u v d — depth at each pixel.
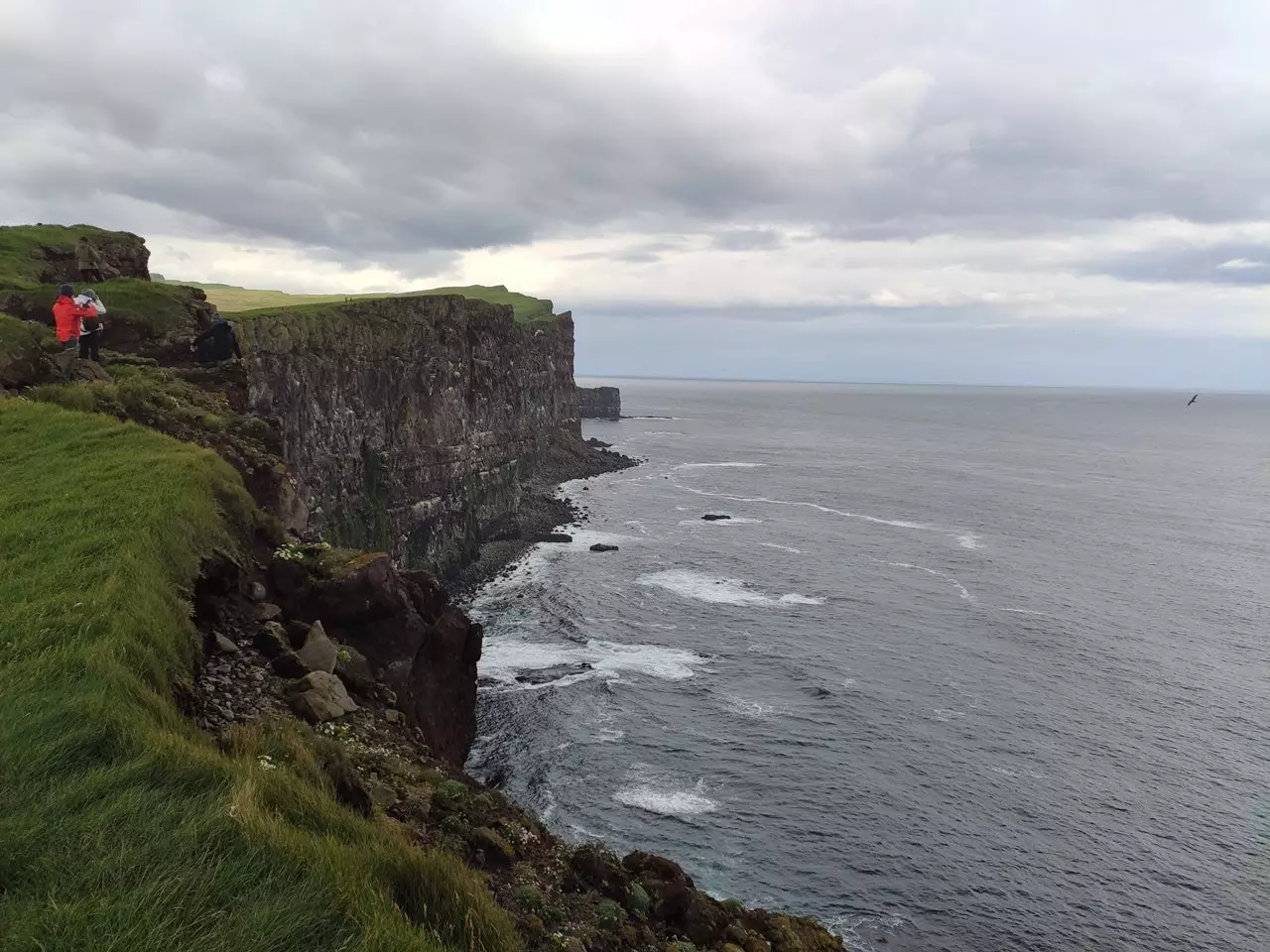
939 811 36.88
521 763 40.19
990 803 37.59
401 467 77.69
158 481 18.86
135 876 7.07
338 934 7.12
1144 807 37.66
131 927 6.35
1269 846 35.03
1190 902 31.72
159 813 8.01
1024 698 48.50
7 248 36.62
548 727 43.84
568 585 71.38
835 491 126.00
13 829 7.42
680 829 35.19
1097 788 39.06
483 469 96.44
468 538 88.81
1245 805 38.00
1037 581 73.62
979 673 51.97
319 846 8.36
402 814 12.86
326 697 15.85
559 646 56.34
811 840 34.59
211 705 13.88
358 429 71.00
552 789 37.91
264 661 16.42
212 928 6.65
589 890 13.72
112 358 30.53
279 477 26.97
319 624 18.39
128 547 14.90
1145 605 66.94
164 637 13.10
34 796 8.08
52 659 10.82
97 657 10.91
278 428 30.98
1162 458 191.50
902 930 29.86
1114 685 50.62
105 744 9.23
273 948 6.67
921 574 75.25
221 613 17.20
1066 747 42.88
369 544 70.81
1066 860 33.88
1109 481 145.50
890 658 54.19
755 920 18.94
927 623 61.34
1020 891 32.06
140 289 34.31
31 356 26.98
